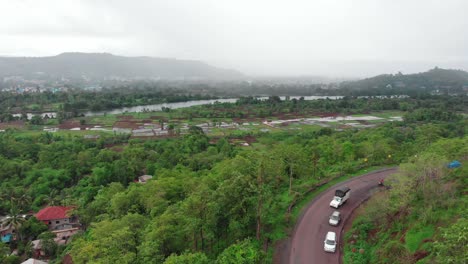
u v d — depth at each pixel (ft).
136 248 120.26
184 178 213.46
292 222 136.67
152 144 435.94
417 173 127.75
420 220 109.91
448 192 118.42
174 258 98.63
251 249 101.45
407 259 92.79
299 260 111.65
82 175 329.72
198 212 121.80
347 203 155.53
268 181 158.61
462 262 62.34
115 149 430.61
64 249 198.18
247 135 525.75
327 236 119.96
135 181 306.76
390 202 130.00
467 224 69.10
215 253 123.85
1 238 221.46
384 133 380.17
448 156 164.66
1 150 375.25
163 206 162.09
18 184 298.35
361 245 116.26
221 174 179.83
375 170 202.90
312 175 195.00
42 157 357.82
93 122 649.61
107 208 202.18
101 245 121.19
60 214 242.99
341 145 246.47
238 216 127.95
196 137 452.35
